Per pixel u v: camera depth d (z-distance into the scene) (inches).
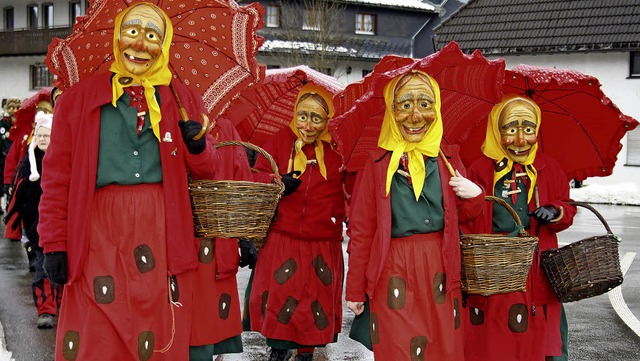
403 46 1646.2
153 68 189.5
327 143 276.2
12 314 344.2
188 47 209.3
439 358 197.3
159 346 182.5
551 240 241.4
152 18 188.5
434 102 201.0
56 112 184.1
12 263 481.4
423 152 202.1
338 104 216.5
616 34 1230.9
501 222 237.9
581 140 258.4
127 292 179.2
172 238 183.9
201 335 203.5
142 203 182.5
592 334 318.3
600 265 222.7
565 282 224.2
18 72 1722.4
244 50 211.3
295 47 1419.8
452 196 203.2
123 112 184.1
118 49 187.9
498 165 240.7
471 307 233.6
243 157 243.4
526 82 242.2
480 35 1341.0
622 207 941.2
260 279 274.5
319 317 270.4
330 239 274.8
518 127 237.1
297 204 271.3
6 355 276.2
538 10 1321.4
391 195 200.4
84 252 179.2
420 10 1644.9
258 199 187.3
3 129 679.7
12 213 328.8
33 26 1729.8
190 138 179.5
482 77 211.8
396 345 195.5
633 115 1225.4
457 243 201.3
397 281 198.2
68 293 182.2
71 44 193.2
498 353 230.7
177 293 186.7
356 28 1608.0
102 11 187.9
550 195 240.7
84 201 180.2
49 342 297.7
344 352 289.7
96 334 177.5
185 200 186.5
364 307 211.6
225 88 213.8
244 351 290.4
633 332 322.3
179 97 193.2
